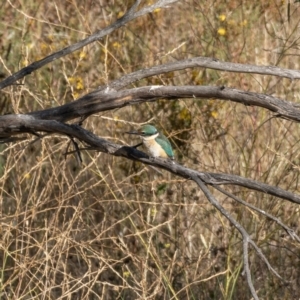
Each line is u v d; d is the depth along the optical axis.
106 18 14.87
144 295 9.95
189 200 12.39
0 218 10.42
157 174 12.61
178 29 14.89
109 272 11.96
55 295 11.13
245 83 13.48
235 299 11.46
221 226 12.12
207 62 7.39
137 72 7.45
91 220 11.93
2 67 14.08
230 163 12.37
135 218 12.24
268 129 12.95
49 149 11.10
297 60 14.69
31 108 13.22
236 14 14.52
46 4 15.59
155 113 12.98
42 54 13.88
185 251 11.97
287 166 11.64
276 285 11.64
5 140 7.51
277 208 11.76
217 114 12.79
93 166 12.42
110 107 7.31
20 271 10.26
